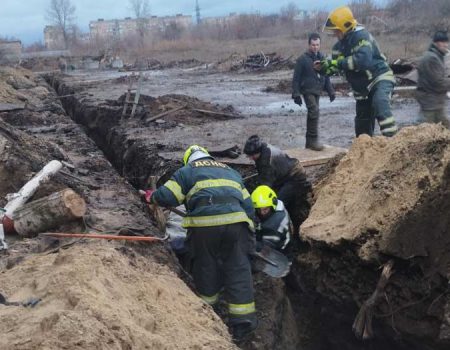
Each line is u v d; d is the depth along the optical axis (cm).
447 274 433
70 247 491
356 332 471
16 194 590
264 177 629
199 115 1303
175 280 470
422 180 429
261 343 539
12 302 355
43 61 4553
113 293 379
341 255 508
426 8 3681
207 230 483
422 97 707
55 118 1367
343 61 706
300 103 783
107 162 920
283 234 579
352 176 567
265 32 5781
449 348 447
